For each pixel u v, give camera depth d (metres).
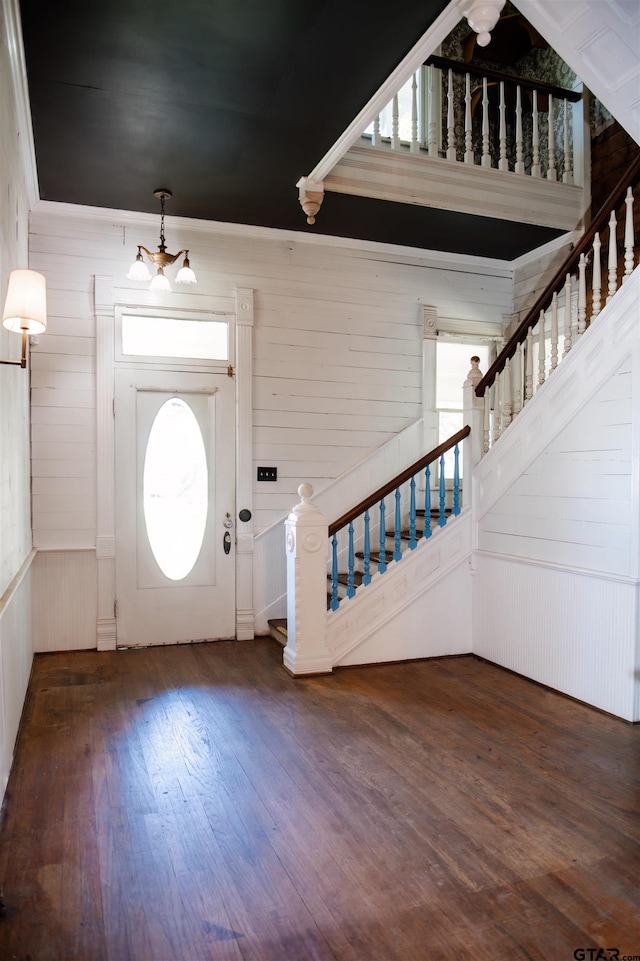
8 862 2.00
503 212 4.55
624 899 1.83
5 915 1.75
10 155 2.83
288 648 4.07
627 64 2.41
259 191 4.16
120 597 4.51
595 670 3.34
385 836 2.16
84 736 2.99
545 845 2.10
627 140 4.68
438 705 3.41
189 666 4.11
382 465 5.19
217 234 4.73
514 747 2.87
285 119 3.32
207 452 4.70
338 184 4.03
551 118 4.72
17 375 3.21
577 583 3.46
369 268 5.16
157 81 2.98
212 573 4.72
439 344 5.47
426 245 5.17
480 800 2.40
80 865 1.99
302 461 4.97
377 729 3.08
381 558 4.20
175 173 3.92
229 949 1.63
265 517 4.88
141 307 4.54
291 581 3.98
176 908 1.79
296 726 3.12
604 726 3.11
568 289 3.61
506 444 4.02
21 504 3.48
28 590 3.81
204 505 4.70
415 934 1.69
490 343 5.56
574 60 2.53
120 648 4.51
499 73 4.53
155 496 4.58
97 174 3.92
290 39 2.69
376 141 4.29
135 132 3.44
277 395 4.90
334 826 2.22
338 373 5.07
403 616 4.21
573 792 2.46
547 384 3.66
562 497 3.58
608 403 3.26
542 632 3.71
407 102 4.97
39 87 3.02
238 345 4.75
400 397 5.27
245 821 2.25
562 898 1.83
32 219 4.32
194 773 2.62
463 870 1.96
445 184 4.35
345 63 2.86
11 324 2.22
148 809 2.34
